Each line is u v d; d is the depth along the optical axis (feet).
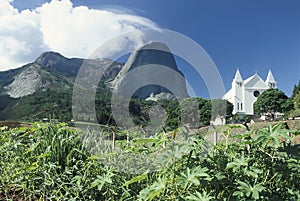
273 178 5.62
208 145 6.27
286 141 6.12
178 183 4.91
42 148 8.09
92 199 6.64
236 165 5.18
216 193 5.30
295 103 109.70
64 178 7.07
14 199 7.25
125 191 6.14
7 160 8.06
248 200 4.95
